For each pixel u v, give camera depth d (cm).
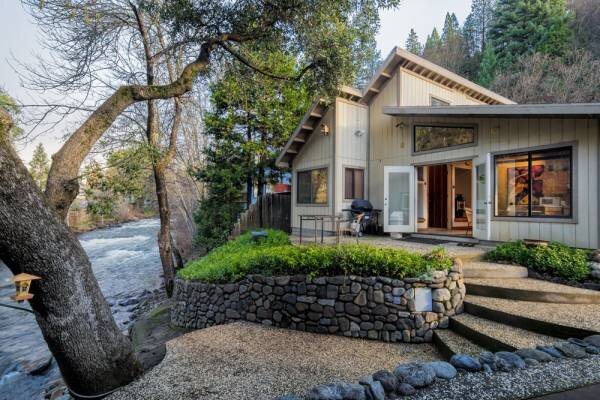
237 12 477
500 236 647
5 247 233
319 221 935
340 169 888
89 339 274
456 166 1071
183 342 397
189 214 1449
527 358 265
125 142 639
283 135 1232
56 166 295
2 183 227
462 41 2905
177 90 401
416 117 831
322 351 367
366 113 962
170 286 856
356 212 874
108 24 618
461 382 235
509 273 484
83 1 538
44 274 248
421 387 230
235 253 664
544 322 334
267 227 1167
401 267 410
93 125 320
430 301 397
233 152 1215
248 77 623
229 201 1237
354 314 415
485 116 619
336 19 507
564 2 1966
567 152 554
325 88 602
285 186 1453
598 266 435
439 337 369
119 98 344
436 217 1071
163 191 877
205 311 529
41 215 247
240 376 304
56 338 262
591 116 504
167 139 927
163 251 872
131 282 1108
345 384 237
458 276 414
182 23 480
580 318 342
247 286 489
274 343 392
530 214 603
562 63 1738
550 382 226
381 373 247
